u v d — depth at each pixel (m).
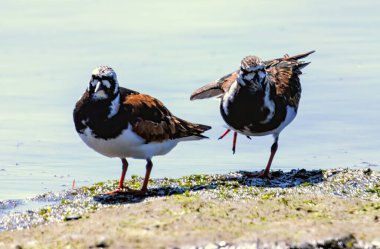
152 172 15.99
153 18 29.58
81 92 21.14
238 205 11.10
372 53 24.42
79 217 11.10
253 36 26.59
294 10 30.64
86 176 15.72
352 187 12.99
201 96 16.77
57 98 20.73
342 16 29.47
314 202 11.36
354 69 22.92
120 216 10.64
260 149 17.64
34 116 19.52
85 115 12.52
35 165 16.39
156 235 9.70
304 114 19.47
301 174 14.24
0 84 21.88
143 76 22.06
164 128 13.01
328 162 16.52
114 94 12.44
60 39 26.62
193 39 26.41
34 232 10.34
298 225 10.09
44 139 18.09
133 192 12.94
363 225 10.13
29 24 28.45
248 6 31.55
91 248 9.46
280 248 9.37
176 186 13.59
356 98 20.44
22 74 22.83
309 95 20.77
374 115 19.27
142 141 12.76
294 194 12.29
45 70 23.14
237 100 14.54
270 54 24.19
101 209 11.58
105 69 12.38
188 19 29.47
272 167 16.36
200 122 18.66
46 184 14.99
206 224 10.11
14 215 11.74
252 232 9.77
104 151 12.91
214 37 26.52
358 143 17.64
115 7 31.39
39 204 12.91
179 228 9.96
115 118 12.46
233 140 16.77
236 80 14.63
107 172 16.05
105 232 9.95
